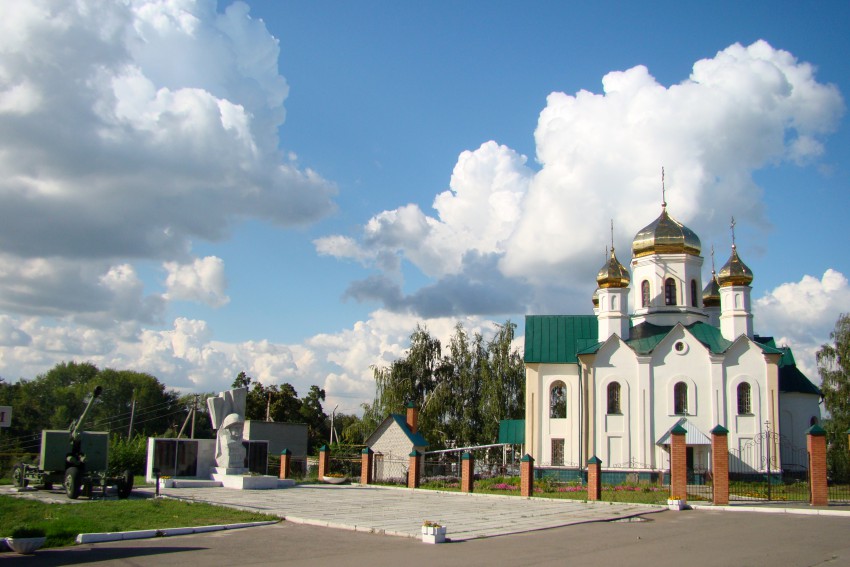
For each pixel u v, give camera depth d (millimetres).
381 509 28859
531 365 54531
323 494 35562
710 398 49062
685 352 50000
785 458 50375
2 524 20703
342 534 21359
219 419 40219
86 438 30578
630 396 50156
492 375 70062
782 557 18078
